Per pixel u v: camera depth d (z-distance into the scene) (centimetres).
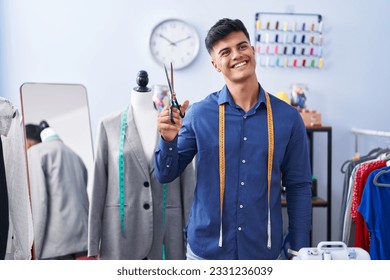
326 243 150
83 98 298
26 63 304
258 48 319
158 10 312
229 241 146
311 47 324
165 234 192
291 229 152
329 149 294
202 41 316
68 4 306
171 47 313
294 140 150
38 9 304
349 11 326
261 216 146
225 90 150
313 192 309
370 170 222
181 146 151
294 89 305
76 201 288
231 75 143
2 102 165
